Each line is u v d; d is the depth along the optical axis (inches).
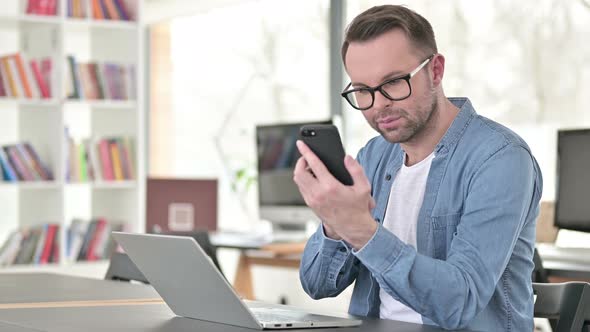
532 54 198.4
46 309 75.9
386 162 83.7
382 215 80.6
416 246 77.4
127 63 220.7
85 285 96.7
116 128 223.6
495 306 73.4
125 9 220.2
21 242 204.4
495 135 73.7
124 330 63.7
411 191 78.9
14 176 203.3
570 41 191.6
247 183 255.8
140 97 219.9
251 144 259.3
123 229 219.6
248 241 191.6
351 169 63.2
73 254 211.5
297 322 64.2
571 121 191.6
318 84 240.5
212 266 62.4
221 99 269.1
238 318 64.4
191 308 69.0
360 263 79.9
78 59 234.8
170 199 219.6
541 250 154.4
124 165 218.7
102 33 225.6
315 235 81.3
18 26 211.3
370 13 72.5
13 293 88.9
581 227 156.9
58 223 207.9
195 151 277.6
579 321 72.3
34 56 214.7
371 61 71.1
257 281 245.1
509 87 202.5
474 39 208.2
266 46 255.8
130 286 95.7
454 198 75.1
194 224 219.5
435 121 75.9
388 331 63.5
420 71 72.1
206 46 274.1
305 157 63.9
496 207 69.6
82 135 238.7
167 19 283.4
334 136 63.5
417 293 64.8
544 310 75.7
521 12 200.1
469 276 66.6
